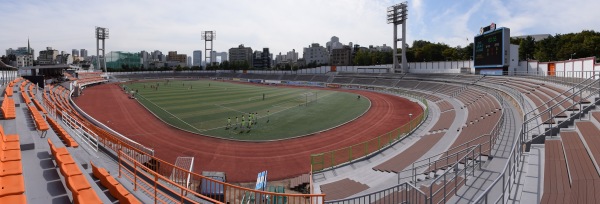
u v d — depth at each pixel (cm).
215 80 14262
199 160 2828
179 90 8756
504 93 4353
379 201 1516
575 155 1272
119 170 1321
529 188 1091
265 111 5175
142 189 1220
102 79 11812
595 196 914
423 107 5622
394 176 2011
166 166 2266
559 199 927
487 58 5688
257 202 1670
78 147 1562
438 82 7481
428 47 12075
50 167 1154
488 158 1708
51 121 2033
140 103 6003
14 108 2342
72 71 10431
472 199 1230
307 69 12950
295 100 6594
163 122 4262
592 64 4016
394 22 9694
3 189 848
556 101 2709
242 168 2662
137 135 3612
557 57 7744
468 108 4331
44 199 915
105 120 4406
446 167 1812
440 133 3133
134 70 16388
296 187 2153
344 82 10575
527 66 5684
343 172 2342
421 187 1516
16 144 1283
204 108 5425
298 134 3700
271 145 3269
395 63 9825
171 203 1127
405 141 3175
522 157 1411
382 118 4700
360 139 3516
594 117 1617
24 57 19038
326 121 4444
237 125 4109
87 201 893
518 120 2573
